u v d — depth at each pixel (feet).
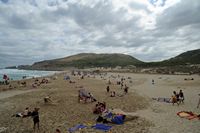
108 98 109.09
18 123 62.23
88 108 83.56
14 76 416.26
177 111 76.02
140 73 441.68
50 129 55.77
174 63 595.88
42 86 173.47
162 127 55.67
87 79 271.28
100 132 52.06
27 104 92.68
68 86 175.22
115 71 535.19
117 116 61.52
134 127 55.98
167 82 215.51
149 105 88.69
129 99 105.40
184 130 52.85
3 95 123.34
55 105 89.86
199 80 219.82
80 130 53.78
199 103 85.61
